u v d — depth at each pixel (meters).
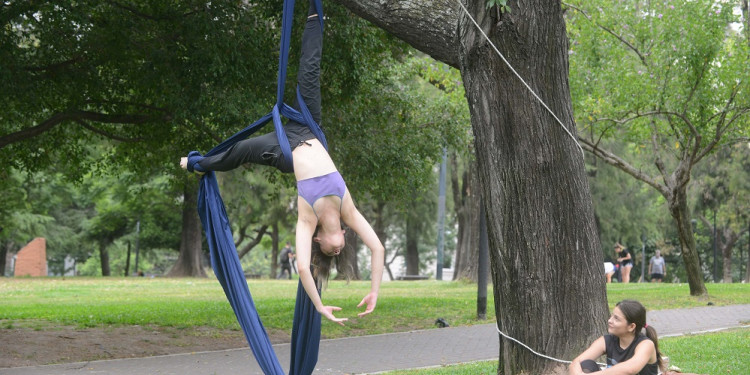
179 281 30.00
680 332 12.34
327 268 5.49
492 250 7.45
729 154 33.38
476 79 7.10
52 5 11.27
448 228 57.06
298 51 12.20
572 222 7.23
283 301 17.77
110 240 46.31
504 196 7.21
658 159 18.28
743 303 17.23
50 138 15.55
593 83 17.28
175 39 12.37
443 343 12.04
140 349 11.26
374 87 15.30
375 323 14.33
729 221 36.44
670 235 45.59
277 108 5.54
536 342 7.26
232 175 31.28
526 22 6.79
